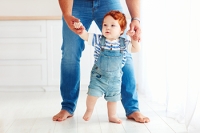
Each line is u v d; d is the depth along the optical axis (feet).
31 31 10.64
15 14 12.28
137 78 10.93
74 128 5.51
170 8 6.58
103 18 5.67
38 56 10.71
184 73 5.94
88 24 6.33
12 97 9.35
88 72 10.87
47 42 10.69
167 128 5.46
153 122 5.91
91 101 5.69
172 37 6.46
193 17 5.08
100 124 5.78
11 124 5.85
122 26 5.52
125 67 6.13
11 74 10.73
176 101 6.30
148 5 8.86
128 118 6.23
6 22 10.57
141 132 5.22
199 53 4.95
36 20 10.62
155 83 8.13
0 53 10.62
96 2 6.13
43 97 9.34
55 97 9.32
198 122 5.17
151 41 8.58
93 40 5.53
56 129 5.46
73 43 6.33
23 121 6.09
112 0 6.15
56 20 10.66
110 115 5.95
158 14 7.90
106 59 5.51
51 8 12.33
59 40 10.72
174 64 6.37
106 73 5.54
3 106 7.78
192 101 5.04
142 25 9.73
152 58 8.42
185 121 5.20
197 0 4.99
